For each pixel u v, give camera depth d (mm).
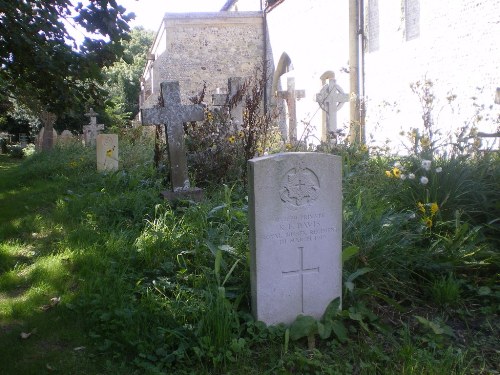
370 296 4598
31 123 33531
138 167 10453
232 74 24766
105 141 11383
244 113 8891
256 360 3914
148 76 29422
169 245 5605
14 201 9680
